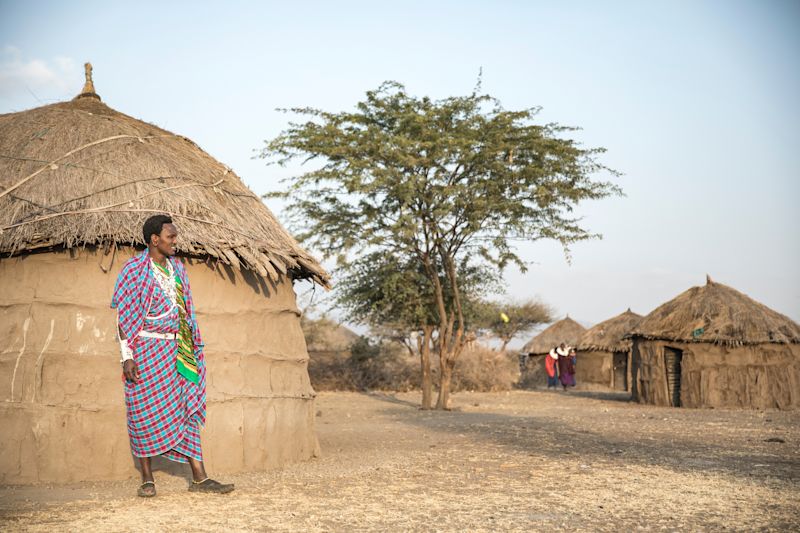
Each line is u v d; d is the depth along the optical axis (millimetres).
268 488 6281
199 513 5105
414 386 28391
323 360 28656
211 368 7340
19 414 6531
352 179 16297
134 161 7629
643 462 8281
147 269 5766
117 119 8422
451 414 17250
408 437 11383
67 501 5555
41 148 7445
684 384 20562
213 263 7531
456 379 28516
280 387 8078
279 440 7867
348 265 18828
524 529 4863
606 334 31297
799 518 5262
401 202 17750
